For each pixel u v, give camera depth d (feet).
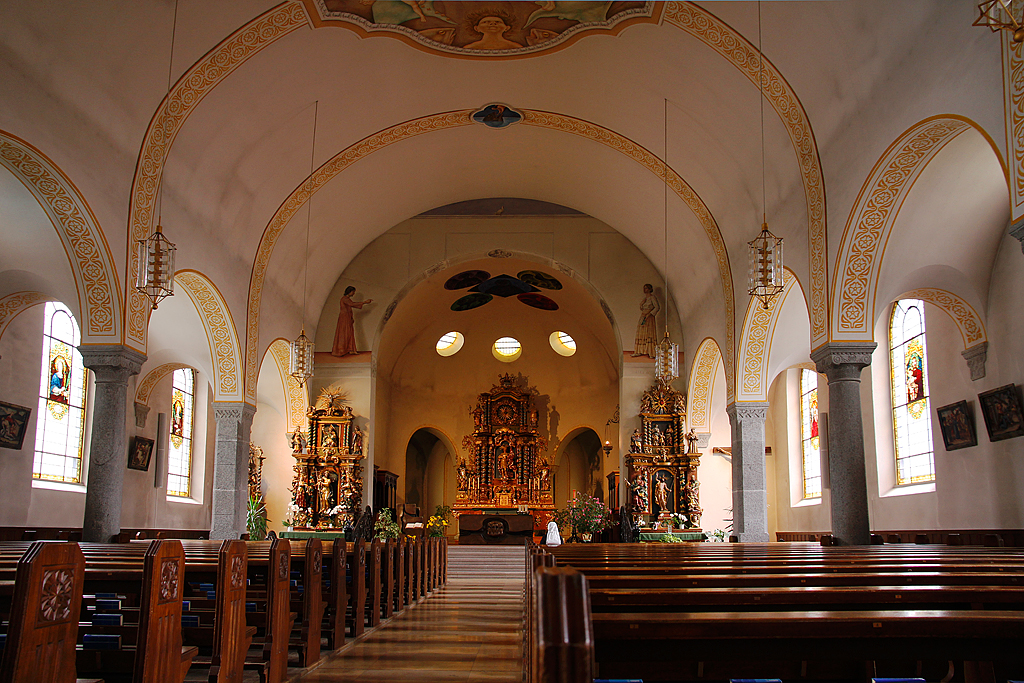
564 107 65.77
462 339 111.86
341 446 82.58
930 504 58.70
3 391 56.59
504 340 112.47
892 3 37.68
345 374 84.58
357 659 24.34
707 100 55.47
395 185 77.36
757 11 45.27
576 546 43.06
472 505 104.27
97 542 44.70
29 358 59.57
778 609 12.89
